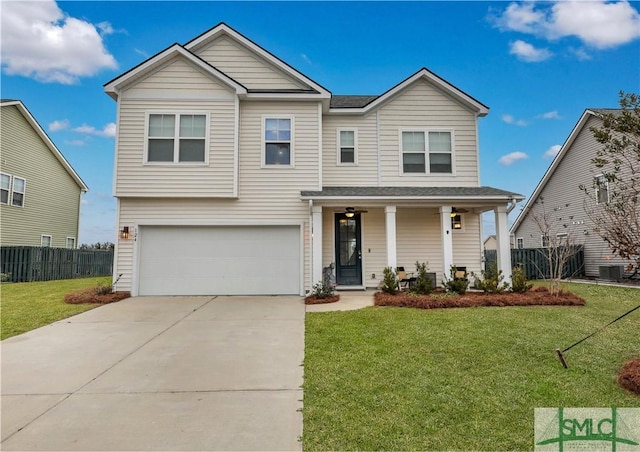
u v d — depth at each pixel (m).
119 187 10.29
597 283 13.87
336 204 10.41
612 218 7.43
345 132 12.12
